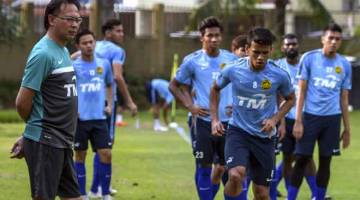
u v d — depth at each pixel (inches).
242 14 3233.3
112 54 1222.9
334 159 1702.8
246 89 872.9
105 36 1254.9
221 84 904.9
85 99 1101.7
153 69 3366.1
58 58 732.0
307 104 1097.4
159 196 1196.5
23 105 722.8
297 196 1230.3
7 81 3088.1
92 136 1113.4
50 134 730.8
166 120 2452.0
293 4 3875.5
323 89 1092.5
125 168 1498.5
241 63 884.6
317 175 1117.7
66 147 744.3
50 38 736.3
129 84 3196.4
